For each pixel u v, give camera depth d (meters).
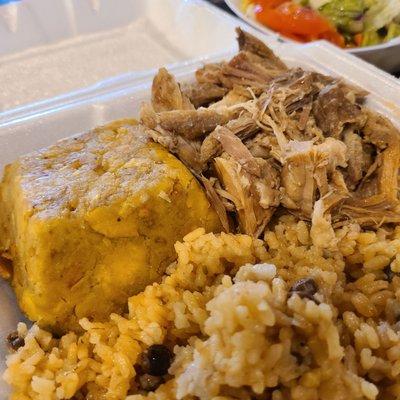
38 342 0.15
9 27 0.33
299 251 0.17
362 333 0.15
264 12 0.34
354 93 0.22
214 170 0.19
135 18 0.36
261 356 0.13
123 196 0.16
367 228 0.19
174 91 0.20
